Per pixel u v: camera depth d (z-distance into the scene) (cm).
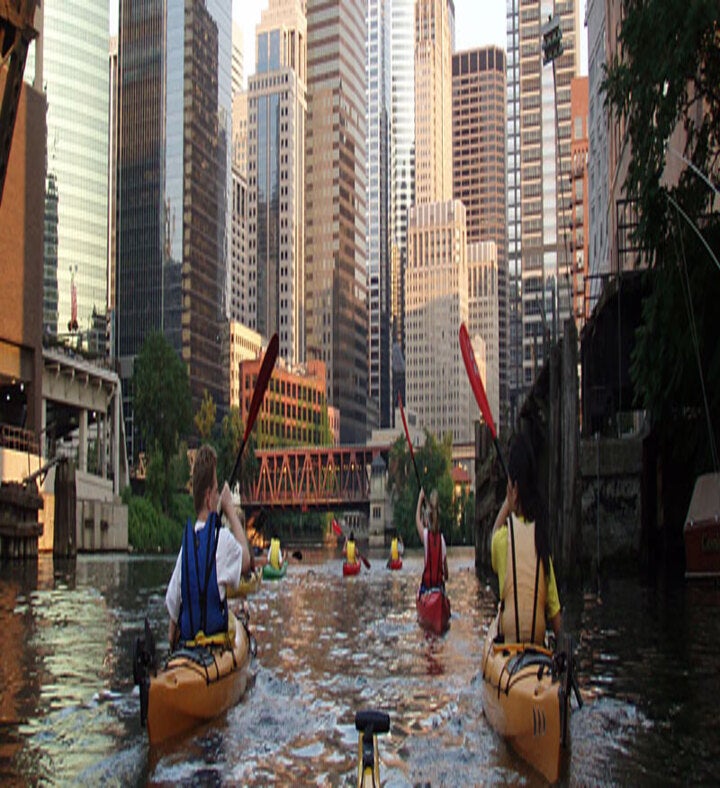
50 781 679
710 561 2217
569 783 668
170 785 669
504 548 840
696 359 2053
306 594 2492
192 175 17488
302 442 17112
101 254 18075
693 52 1891
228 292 18988
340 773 697
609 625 1508
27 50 2581
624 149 4262
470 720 847
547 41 3369
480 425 4275
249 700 916
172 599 884
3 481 4159
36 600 2162
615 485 2556
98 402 7106
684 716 871
